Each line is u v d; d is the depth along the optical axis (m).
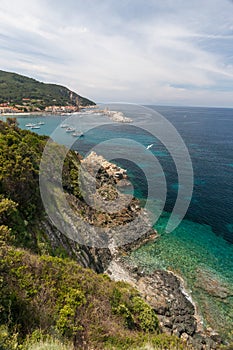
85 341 8.99
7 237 12.71
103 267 21.38
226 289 20.84
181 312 18.22
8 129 26.02
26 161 19.08
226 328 17.34
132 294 14.80
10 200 15.14
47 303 9.57
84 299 10.59
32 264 11.16
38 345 6.95
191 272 22.75
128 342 9.78
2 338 6.35
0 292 8.48
